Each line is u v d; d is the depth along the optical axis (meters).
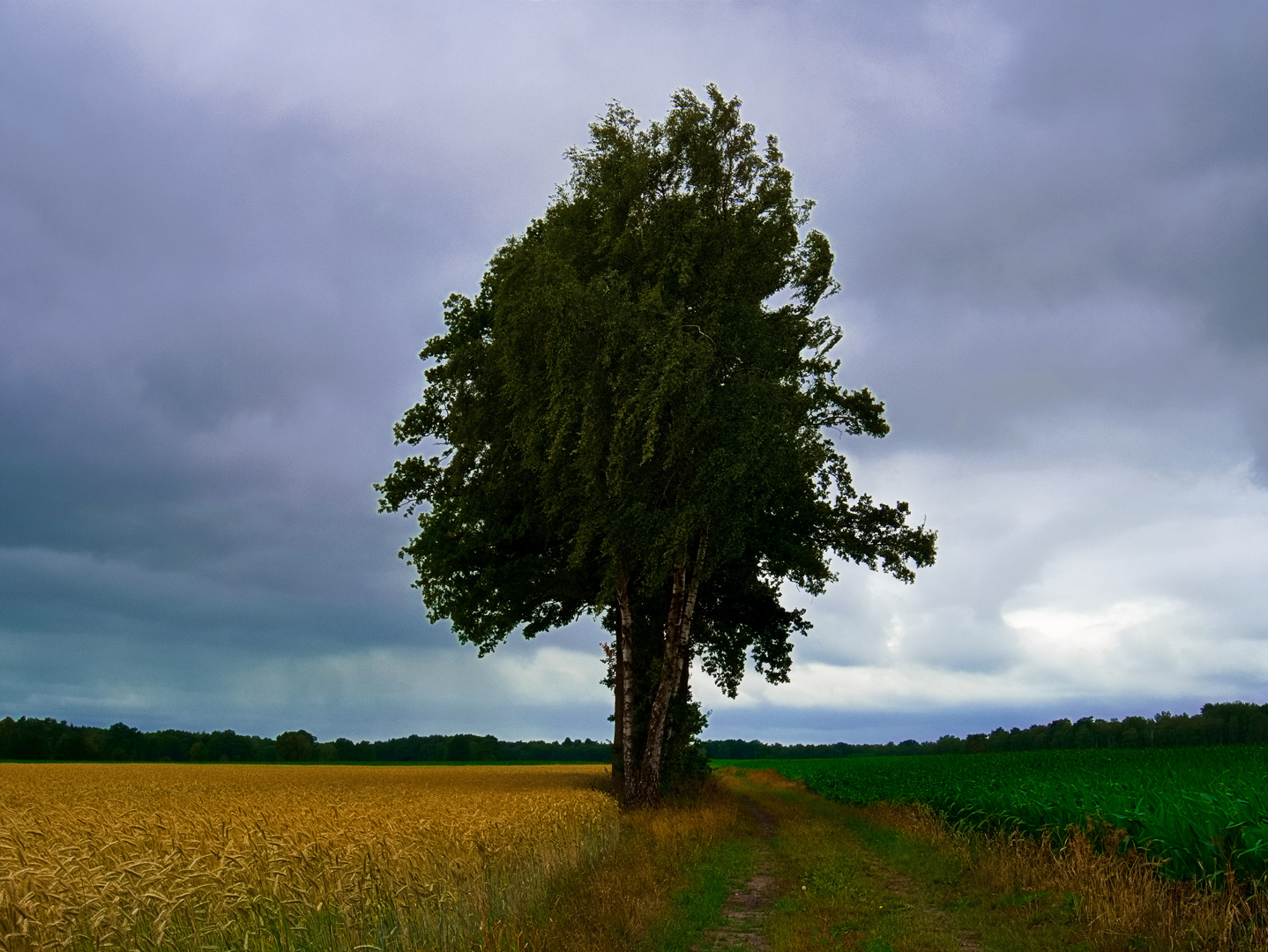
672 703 31.66
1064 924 10.30
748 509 26.72
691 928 10.81
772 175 27.02
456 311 33.03
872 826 24.09
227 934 7.21
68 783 41.78
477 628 33.12
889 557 31.41
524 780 47.53
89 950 6.39
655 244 25.73
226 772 62.66
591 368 23.56
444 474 29.77
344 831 10.03
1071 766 33.16
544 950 8.75
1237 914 8.61
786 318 27.62
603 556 27.67
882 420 31.75
